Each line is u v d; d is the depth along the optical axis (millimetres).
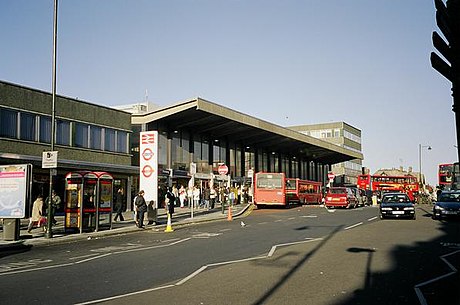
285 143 60312
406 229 22875
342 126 103250
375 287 9875
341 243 17438
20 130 28750
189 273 11570
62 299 8836
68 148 32188
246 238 19484
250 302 8539
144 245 17578
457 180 44375
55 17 20203
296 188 48438
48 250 16578
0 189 18812
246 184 51281
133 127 40250
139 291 9516
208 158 48969
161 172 39125
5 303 8539
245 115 45500
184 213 34562
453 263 12961
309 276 11102
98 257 14523
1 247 16500
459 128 4098
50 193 19531
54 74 20250
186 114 40344
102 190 22672
